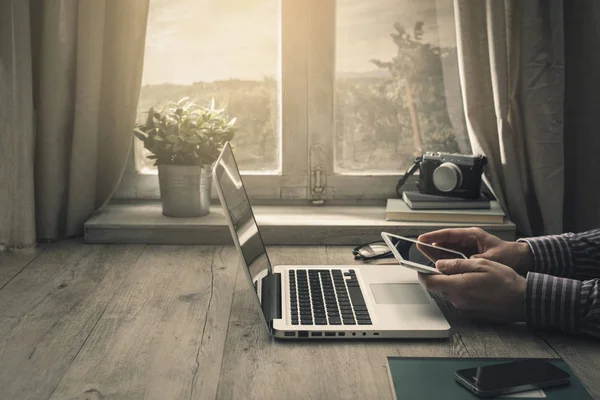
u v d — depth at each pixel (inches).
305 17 76.7
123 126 73.5
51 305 53.5
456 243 57.8
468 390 39.1
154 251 68.4
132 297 55.4
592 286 47.6
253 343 46.7
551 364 41.6
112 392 39.9
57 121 70.9
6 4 66.7
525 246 55.2
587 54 72.6
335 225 71.2
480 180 73.0
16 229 68.6
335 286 54.6
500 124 72.1
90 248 69.2
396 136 80.5
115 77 72.9
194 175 72.0
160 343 46.6
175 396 39.5
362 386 40.9
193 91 79.7
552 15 70.4
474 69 72.9
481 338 47.8
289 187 80.0
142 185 80.0
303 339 47.1
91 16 69.7
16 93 67.6
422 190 74.5
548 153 72.1
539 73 71.3
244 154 81.0
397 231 71.3
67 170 72.7
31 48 70.0
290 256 67.3
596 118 73.1
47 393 39.8
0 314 51.6
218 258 66.2
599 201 74.2
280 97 79.0
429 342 47.0
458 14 72.2
